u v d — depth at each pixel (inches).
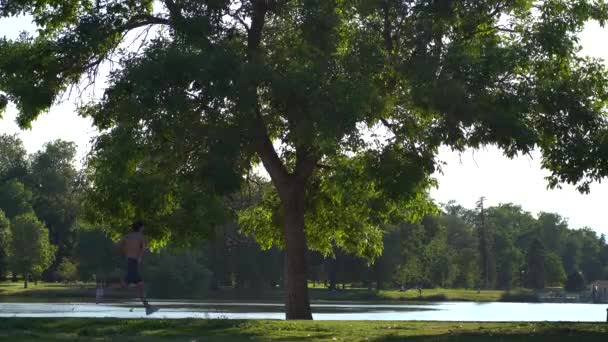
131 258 784.9
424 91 911.0
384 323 919.0
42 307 2132.1
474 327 879.1
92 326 846.5
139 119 925.2
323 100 893.8
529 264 5713.6
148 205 1097.4
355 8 986.1
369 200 1178.6
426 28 953.5
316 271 4138.8
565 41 1004.6
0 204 3993.6
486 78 931.3
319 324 887.1
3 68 1027.3
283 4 996.6
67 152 4566.9
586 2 1029.2
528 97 965.2
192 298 3245.6
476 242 6067.9
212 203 1135.0
